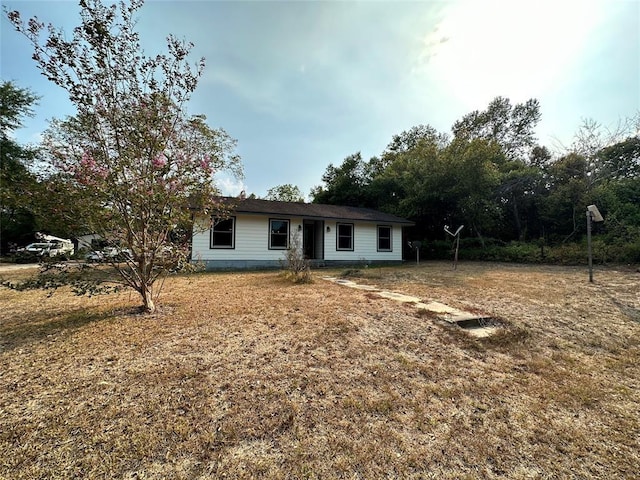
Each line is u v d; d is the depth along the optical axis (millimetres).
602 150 14031
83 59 3982
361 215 14492
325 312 4742
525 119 22438
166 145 4309
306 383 2689
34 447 1840
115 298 5793
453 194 14664
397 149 25844
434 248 16281
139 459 1771
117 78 4223
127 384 2578
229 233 11648
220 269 11281
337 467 1761
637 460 1890
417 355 3361
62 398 2363
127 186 4047
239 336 3715
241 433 2025
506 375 2986
